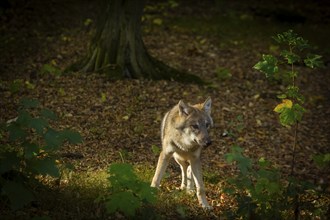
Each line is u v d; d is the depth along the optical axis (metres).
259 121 14.49
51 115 7.38
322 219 7.89
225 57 20.09
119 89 15.30
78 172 9.90
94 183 9.09
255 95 16.38
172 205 8.73
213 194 9.75
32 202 7.82
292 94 7.61
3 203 7.64
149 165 10.90
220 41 22.12
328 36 25.02
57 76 15.77
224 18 26.12
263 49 21.72
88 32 21.23
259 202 7.54
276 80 17.92
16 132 7.03
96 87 15.26
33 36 19.98
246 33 23.98
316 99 16.83
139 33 16.58
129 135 12.61
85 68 16.36
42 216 7.42
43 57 17.70
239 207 7.36
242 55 20.58
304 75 19.09
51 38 19.78
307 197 9.84
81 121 13.08
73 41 19.84
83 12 24.17
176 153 9.12
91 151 11.39
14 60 17.11
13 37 19.55
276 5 30.02
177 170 11.01
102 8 16.48
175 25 23.72
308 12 29.45
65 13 23.62
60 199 8.16
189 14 26.17
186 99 15.38
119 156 11.26
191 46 20.84
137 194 7.59
